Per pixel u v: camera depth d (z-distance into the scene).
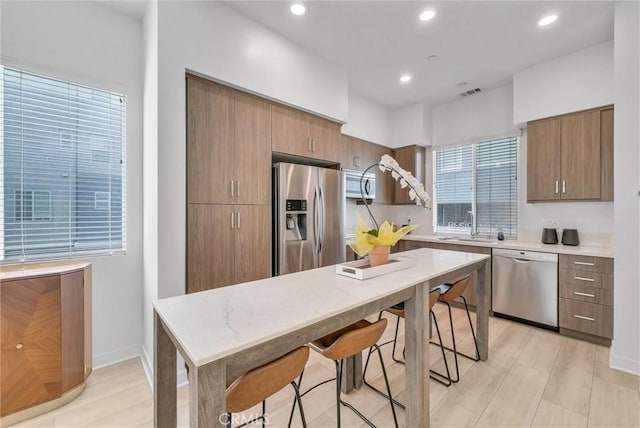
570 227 3.22
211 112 2.27
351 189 3.74
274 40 2.62
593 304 2.63
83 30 2.25
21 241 2.05
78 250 2.27
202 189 2.21
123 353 2.43
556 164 3.04
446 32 2.63
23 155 2.05
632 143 2.15
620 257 2.20
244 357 0.90
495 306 3.29
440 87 3.80
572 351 2.49
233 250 2.38
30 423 1.68
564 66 2.98
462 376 2.11
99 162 2.35
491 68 3.27
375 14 2.39
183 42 2.07
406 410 1.58
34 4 2.05
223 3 2.28
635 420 1.65
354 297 1.29
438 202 4.49
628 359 2.15
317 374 2.18
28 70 2.03
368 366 2.27
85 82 2.26
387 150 4.53
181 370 2.04
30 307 1.75
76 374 1.92
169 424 1.22
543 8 2.30
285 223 2.72
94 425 1.67
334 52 2.97
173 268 2.03
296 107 2.86
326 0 2.23
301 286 1.46
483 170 4.01
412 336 1.57
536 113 3.16
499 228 3.85
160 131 1.97
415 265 1.95
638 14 2.12
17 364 1.70
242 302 1.23
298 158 3.08
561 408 1.76
